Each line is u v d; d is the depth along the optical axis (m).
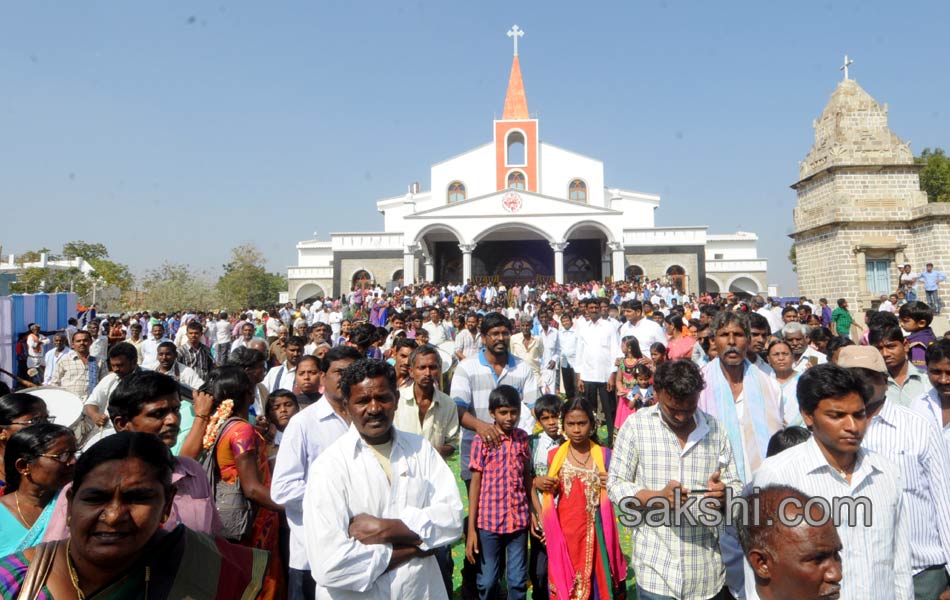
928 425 3.50
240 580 2.39
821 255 19.16
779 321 11.20
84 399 8.47
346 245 41.06
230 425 3.97
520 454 4.59
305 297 47.72
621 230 35.91
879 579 2.79
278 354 10.16
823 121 19.66
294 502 3.78
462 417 5.02
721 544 3.75
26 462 3.08
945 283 16.95
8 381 13.73
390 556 2.82
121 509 2.03
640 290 30.02
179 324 20.86
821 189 19.33
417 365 4.89
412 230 36.84
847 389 2.82
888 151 18.38
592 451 4.47
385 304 23.80
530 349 9.62
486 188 44.09
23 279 33.03
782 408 5.14
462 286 33.59
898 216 18.17
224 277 50.53
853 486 2.88
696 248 39.66
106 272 43.22
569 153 44.34
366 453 3.03
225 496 3.89
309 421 4.02
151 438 2.21
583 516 4.30
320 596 2.88
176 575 2.24
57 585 2.09
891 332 4.79
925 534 3.46
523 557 4.49
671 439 3.70
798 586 1.99
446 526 3.03
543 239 43.34
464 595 4.84
